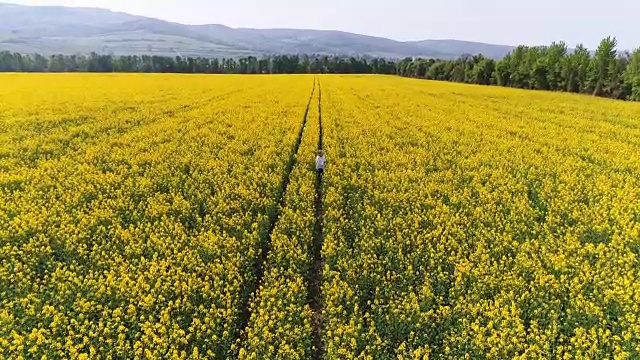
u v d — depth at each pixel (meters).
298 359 8.47
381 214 15.34
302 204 15.34
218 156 21.44
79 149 22.45
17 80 59.75
